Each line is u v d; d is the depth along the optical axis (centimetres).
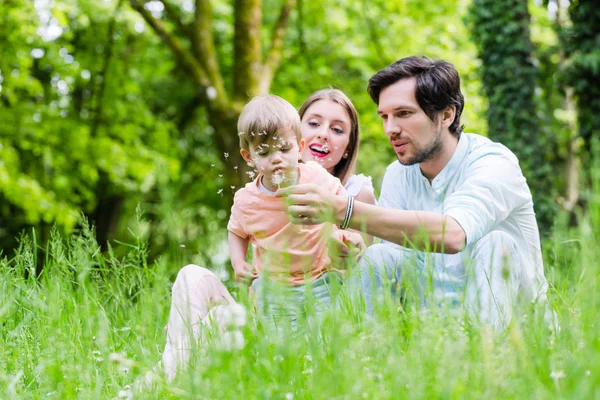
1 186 1180
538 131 968
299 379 185
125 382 217
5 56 1232
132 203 1570
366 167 1430
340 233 289
